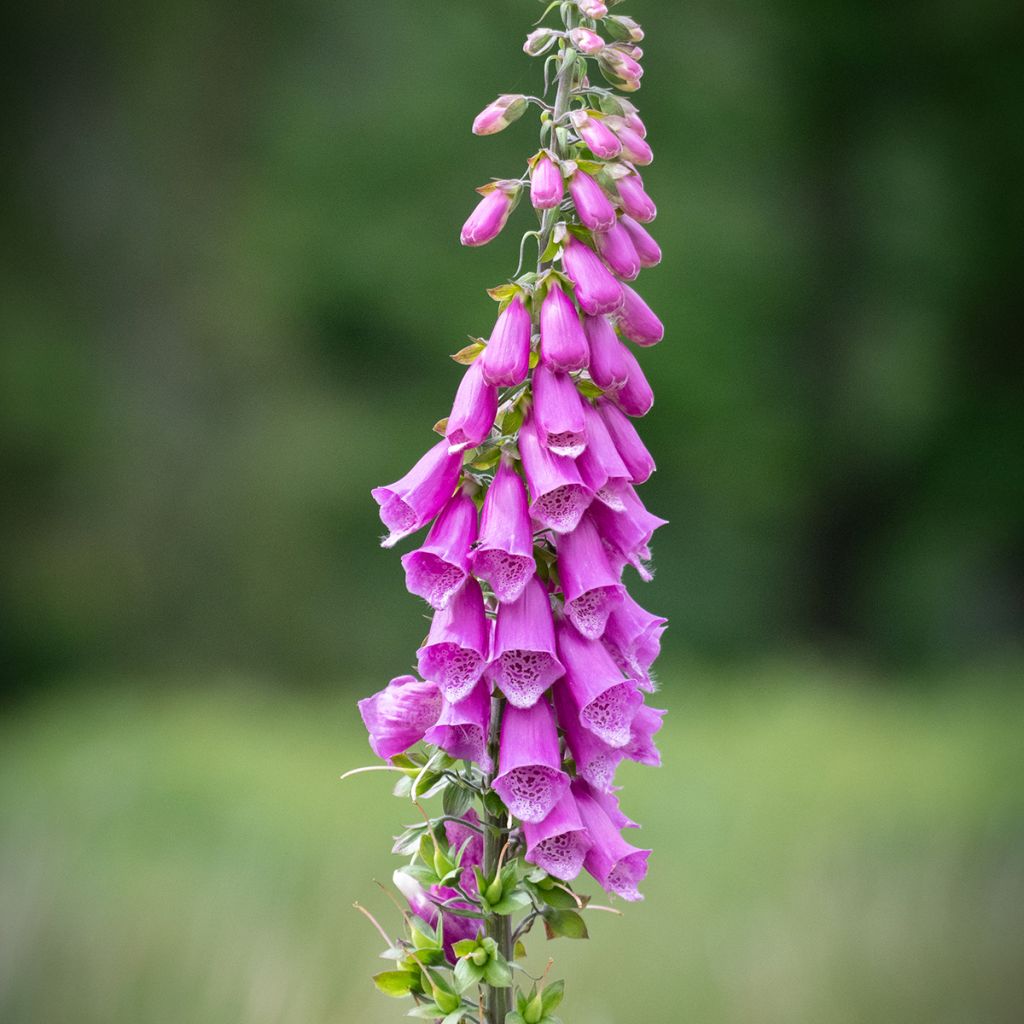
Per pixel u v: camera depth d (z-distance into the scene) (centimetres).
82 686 1898
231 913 650
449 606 250
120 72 2394
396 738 256
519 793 243
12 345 2148
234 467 2130
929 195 2519
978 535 2489
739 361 2352
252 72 2422
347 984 526
